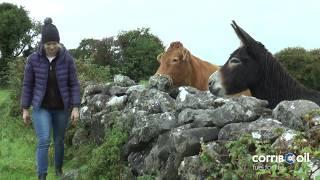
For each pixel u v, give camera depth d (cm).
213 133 470
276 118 459
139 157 554
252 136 418
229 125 458
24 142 849
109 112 706
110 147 587
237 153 410
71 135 775
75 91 577
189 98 550
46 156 564
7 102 1201
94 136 719
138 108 618
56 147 604
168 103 592
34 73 566
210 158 426
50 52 559
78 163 681
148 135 544
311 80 1867
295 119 433
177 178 471
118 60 2272
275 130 418
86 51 2302
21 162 698
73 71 577
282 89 667
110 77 1322
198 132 468
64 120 585
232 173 404
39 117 563
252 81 670
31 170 659
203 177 429
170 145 494
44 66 561
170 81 782
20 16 3819
